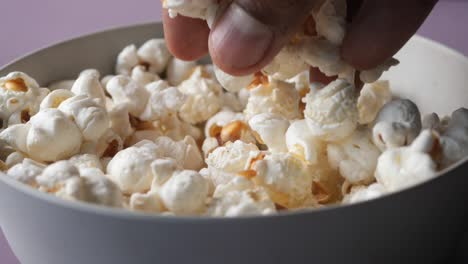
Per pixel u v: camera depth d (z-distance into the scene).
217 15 0.27
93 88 0.32
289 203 0.27
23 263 0.27
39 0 0.53
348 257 0.23
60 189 0.25
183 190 0.25
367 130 0.29
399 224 0.23
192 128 0.35
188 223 0.22
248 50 0.26
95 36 0.36
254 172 0.27
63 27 0.50
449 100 0.33
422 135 0.26
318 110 0.28
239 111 0.36
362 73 0.29
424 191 0.23
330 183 0.29
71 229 0.23
